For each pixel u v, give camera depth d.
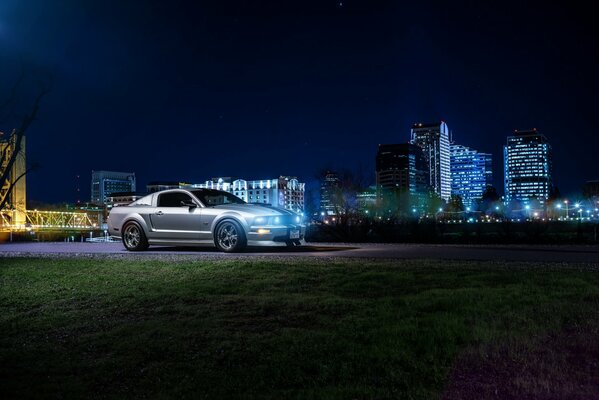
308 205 48.44
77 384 4.45
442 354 4.67
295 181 163.00
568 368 4.40
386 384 4.16
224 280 8.17
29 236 62.66
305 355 4.79
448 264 9.55
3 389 4.38
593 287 7.06
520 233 27.66
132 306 6.95
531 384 4.09
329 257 10.91
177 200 13.04
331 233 25.94
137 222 13.15
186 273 8.89
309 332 5.42
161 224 12.84
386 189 80.88
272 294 7.20
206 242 12.49
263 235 12.05
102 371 4.71
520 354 4.68
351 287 7.53
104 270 9.65
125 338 5.58
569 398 3.87
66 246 16.72
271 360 4.71
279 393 4.07
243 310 6.45
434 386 4.08
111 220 13.57
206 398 4.05
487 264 9.55
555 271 8.54
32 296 7.79
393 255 11.54
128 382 4.50
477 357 4.62
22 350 5.38
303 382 4.28
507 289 7.02
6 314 6.89
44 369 4.83
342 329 5.48
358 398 3.90
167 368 4.71
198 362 4.80
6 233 62.06
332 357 4.72
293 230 12.48
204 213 12.45
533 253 12.02
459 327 5.33
